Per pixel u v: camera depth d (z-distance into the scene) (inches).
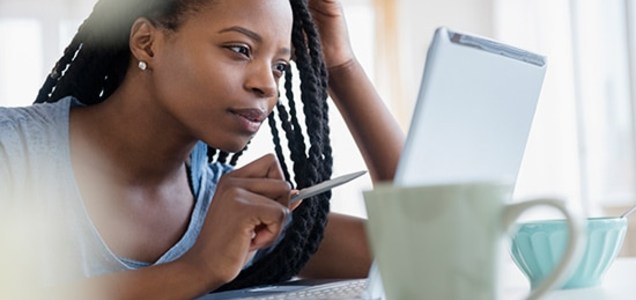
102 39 39.3
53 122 37.4
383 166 44.3
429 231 18.5
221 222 30.3
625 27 120.0
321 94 42.0
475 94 25.0
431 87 23.1
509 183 19.1
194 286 30.0
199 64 34.2
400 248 18.9
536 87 28.5
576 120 133.0
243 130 34.9
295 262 40.0
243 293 32.3
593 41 129.1
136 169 38.0
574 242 17.6
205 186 42.0
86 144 37.4
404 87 162.4
